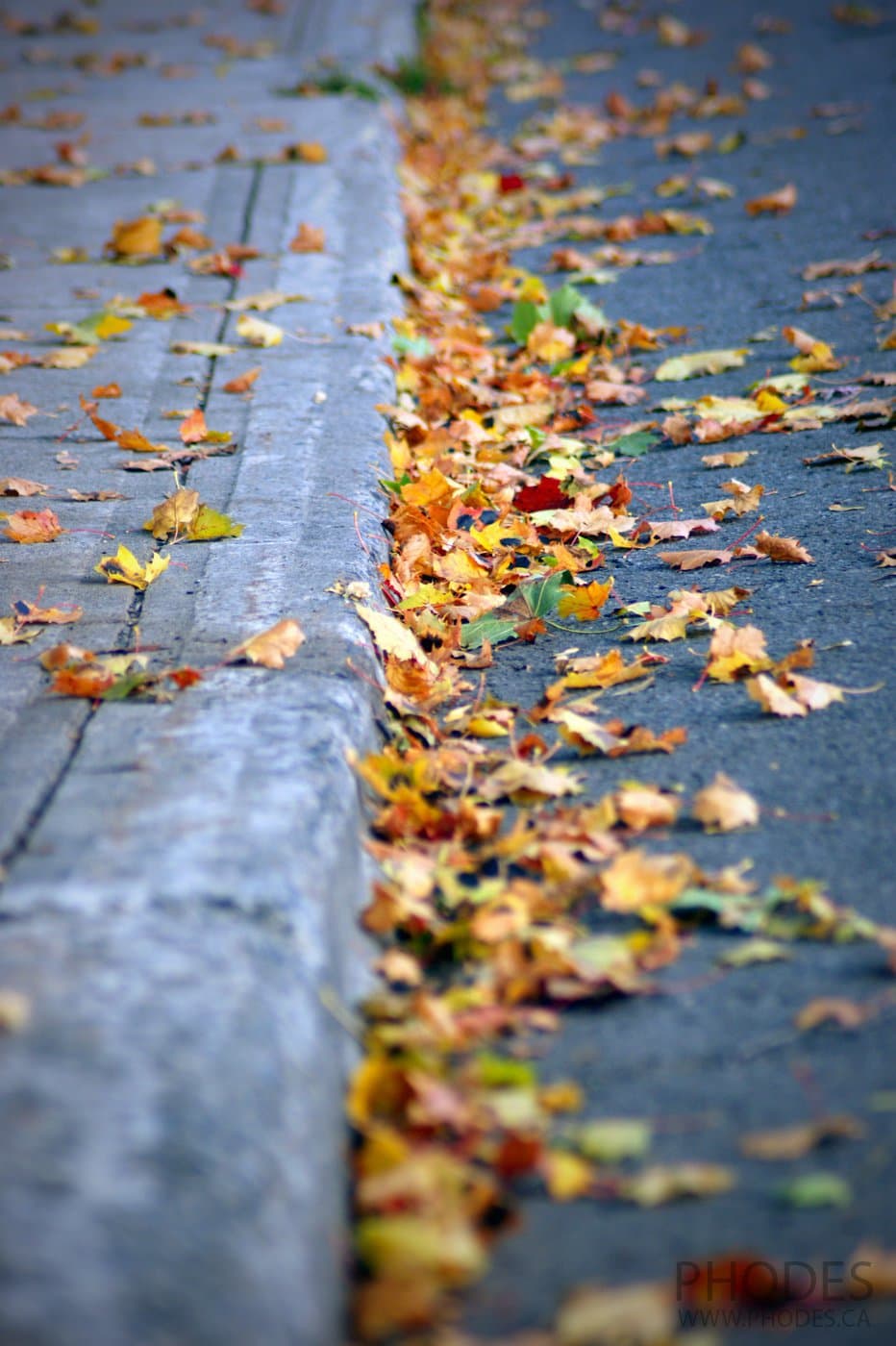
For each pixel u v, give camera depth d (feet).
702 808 8.18
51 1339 4.26
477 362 17.04
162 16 39.24
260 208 21.42
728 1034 6.56
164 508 11.46
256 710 8.51
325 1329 4.93
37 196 22.54
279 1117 5.40
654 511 13.10
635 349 17.56
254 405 14.43
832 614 10.66
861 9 36.99
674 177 25.27
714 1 42.19
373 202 21.49
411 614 10.91
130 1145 4.97
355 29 35.45
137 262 19.25
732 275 19.84
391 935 7.48
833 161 24.98
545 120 30.37
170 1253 4.64
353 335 16.39
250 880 6.57
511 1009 6.86
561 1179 5.71
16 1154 4.86
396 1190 5.58
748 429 14.74
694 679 9.98
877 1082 6.17
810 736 9.02
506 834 8.32
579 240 22.48
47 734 8.32
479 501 13.23
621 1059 6.46
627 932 7.34
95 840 7.02
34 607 10.24
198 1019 5.64
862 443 14.07
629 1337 4.97
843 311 17.93
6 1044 5.43
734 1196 5.64
